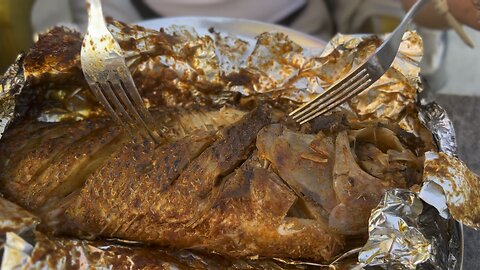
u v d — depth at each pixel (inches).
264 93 19.6
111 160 16.9
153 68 19.4
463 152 21.8
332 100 16.7
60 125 18.2
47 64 18.5
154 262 16.7
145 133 17.2
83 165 17.3
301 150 16.4
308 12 25.9
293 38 22.0
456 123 22.3
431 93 19.7
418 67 18.7
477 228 15.6
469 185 15.8
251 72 19.7
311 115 17.1
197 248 17.3
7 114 18.0
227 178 16.6
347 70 19.2
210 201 16.3
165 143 17.1
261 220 16.1
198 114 18.6
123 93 16.5
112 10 25.5
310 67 19.4
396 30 15.6
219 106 19.6
